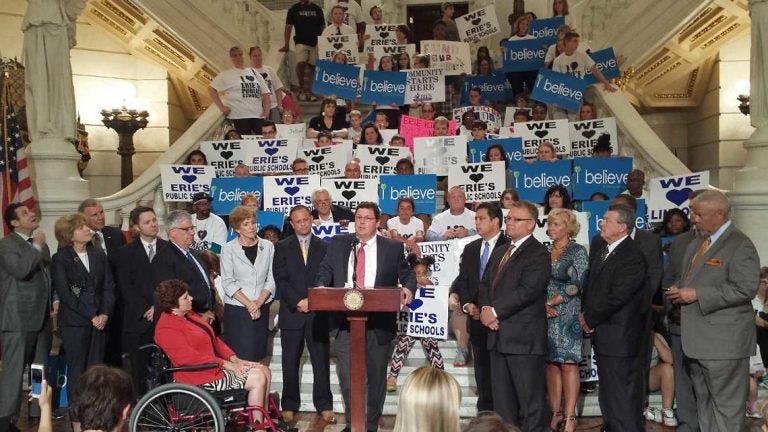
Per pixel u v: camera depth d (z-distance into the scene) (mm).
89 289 7523
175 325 6199
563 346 6676
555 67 12086
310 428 7129
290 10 14109
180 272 7328
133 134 15234
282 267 7297
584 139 11062
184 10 13828
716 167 14805
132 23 14406
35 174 9789
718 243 5832
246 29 14648
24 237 7180
